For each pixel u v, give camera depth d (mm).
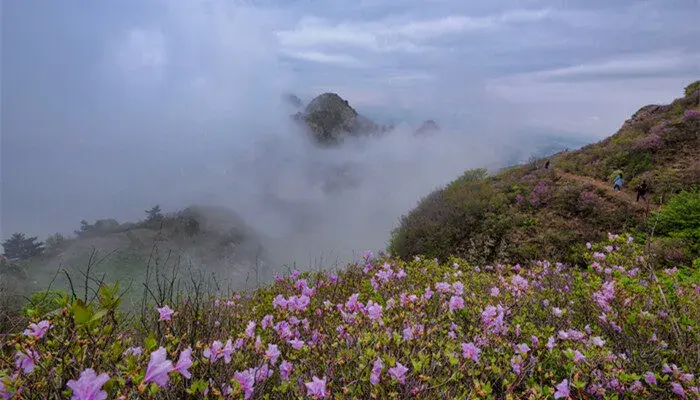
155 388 1597
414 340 2760
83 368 1827
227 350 2264
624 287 4695
